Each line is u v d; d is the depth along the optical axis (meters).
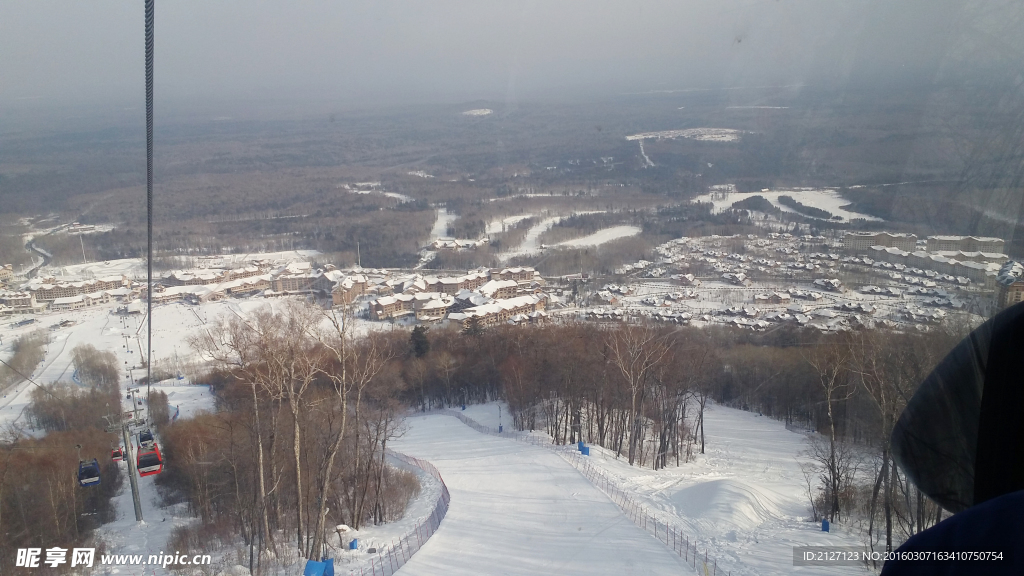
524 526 23.58
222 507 29.75
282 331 38.53
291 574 22.94
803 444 32.78
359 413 32.56
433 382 54.97
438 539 23.27
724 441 36.56
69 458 30.81
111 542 26.84
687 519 22.89
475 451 38.38
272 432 27.67
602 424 39.94
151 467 29.41
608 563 19.41
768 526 21.05
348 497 30.34
